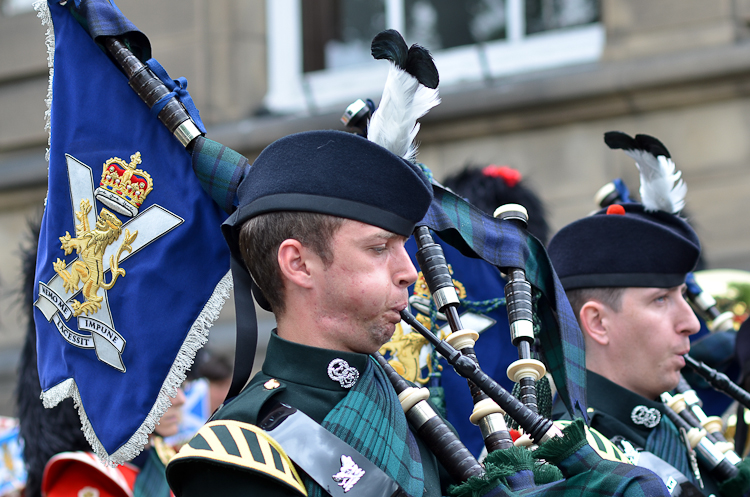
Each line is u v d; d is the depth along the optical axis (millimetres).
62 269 6387
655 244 8266
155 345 6152
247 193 5746
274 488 5117
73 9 6566
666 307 8336
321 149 5484
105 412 6172
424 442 5871
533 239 6961
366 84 20844
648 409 8219
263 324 18750
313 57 21422
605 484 4918
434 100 5926
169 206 6289
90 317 6289
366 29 21266
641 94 17734
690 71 17312
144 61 6617
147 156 6387
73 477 9781
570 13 19656
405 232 5539
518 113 18609
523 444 6047
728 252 16984
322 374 5547
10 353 21250
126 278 6270
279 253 5504
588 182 18141
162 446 10172
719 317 10234
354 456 5203
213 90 20938
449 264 8492
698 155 17453
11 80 22422
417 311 8117
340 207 5418
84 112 6473
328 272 5457
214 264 6250
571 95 18156
